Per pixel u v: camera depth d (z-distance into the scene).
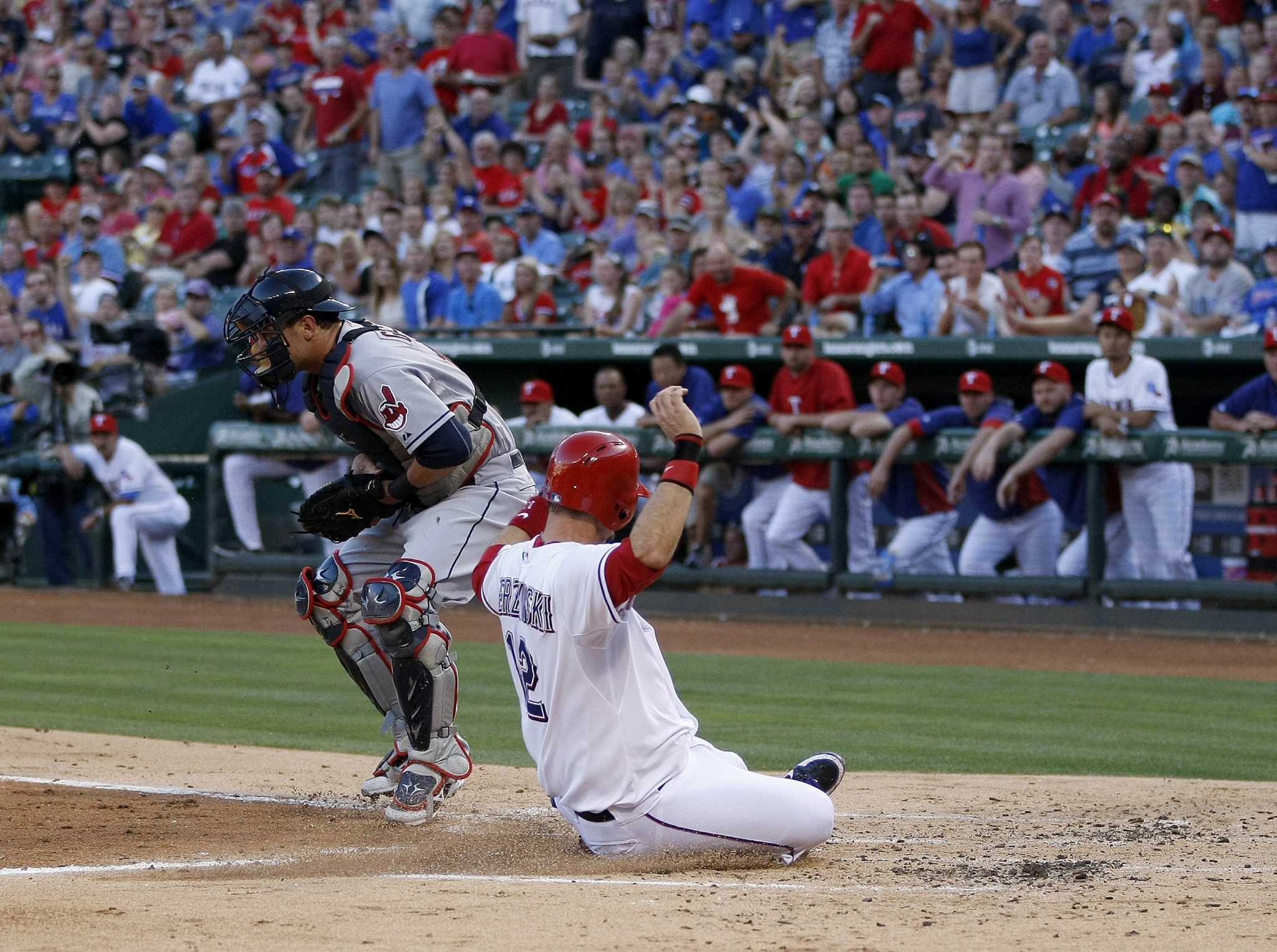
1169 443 26.12
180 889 8.67
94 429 33.00
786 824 9.40
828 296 30.69
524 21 43.75
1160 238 28.83
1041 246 29.27
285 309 10.99
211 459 33.09
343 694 19.38
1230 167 31.08
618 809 9.43
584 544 9.23
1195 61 34.41
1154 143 32.56
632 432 29.67
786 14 39.69
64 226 43.03
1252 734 16.53
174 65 48.47
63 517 34.91
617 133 39.28
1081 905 8.34
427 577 11.19
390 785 11.96
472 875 9.33
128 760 14.17
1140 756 15.04
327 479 32.47
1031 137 35.84
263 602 31.95
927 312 29.73
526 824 11.48
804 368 28.64
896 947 7.28
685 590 29.97
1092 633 26.84
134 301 39.59
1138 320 28.50
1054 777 13.62
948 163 32.75
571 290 35.34
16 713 17.41
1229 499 26.05
